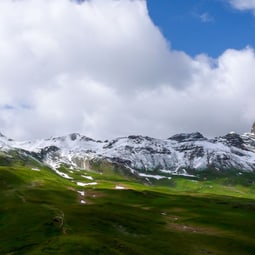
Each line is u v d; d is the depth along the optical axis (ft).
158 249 281.13
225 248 308.60
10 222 322.55
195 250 294.05
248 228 393.29
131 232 325.21
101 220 333.01
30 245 253.24
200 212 495.00
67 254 214.48
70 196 551.59
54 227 295.07
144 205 558.97
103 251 227.20
